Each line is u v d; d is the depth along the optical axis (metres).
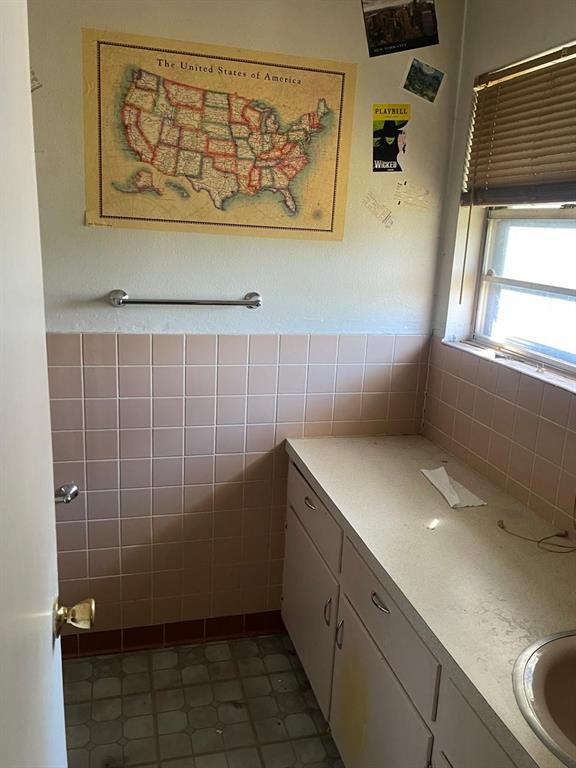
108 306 1.98
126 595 2.24
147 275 1.99
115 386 2.04
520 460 1.80
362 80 2.02
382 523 1.64
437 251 2.23
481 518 1.70
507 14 1.85
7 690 0.63
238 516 2.28
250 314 2.11
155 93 1.87
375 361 2.27
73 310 1.96
